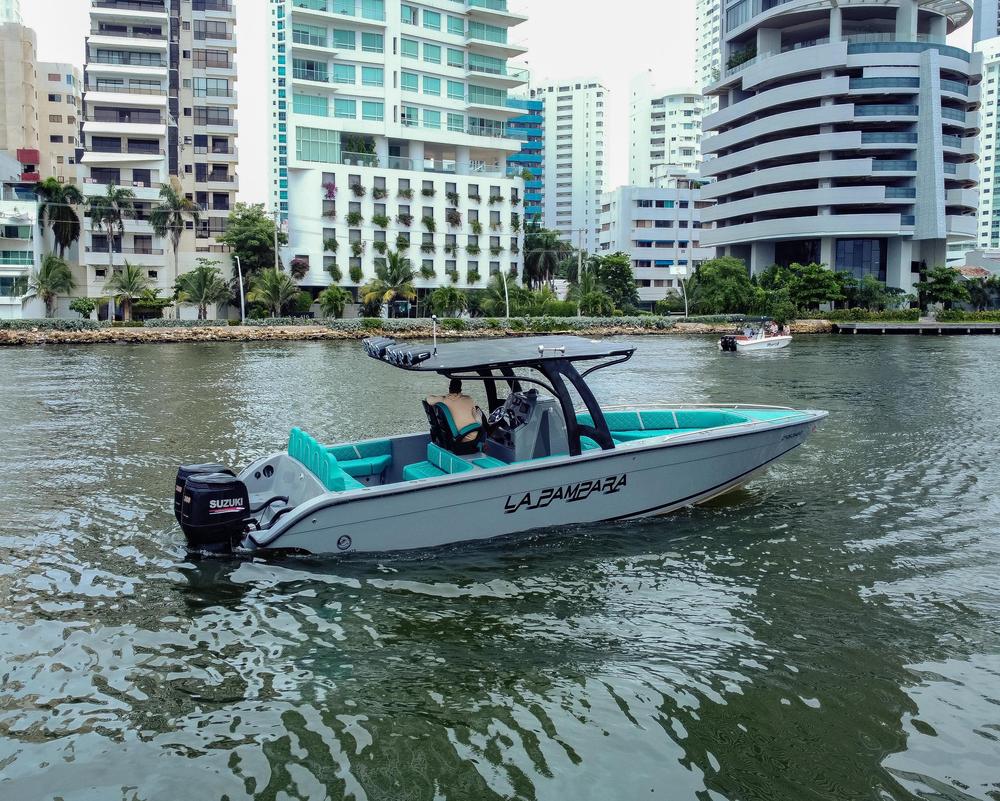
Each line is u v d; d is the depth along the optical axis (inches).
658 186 4955.7
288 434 631.8
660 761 195.2
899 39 3085.6
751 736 206.1
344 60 2674.7
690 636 264.2
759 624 273.7
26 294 2341.3
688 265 4517.7
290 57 2598.4
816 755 198.1
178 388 964.6
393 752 197.9
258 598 289.1
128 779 186.2
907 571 324.2
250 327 2255.2
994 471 500.4
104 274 2596.0
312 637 260.1
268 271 2487.7
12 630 262.5
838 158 3112.7
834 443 593.6
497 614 279.6
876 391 958.4
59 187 2463.1
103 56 2768.2
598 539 354.9
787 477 480.7
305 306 2541.8
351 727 208.5
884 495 441.1
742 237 3368.6
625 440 420.5
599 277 3294.8
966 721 213.0
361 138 2755.9
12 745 198.8
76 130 3344.0
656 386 1037.2
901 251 3100.4
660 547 348.2
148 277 2628.0
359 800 179.8
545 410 359.6
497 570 318.7
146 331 2098.9
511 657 248.2
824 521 390.3
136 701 220.4
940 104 2972.4
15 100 3011.8
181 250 2696.9
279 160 4901.6
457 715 215.0
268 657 246.4
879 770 191.9
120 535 360.2
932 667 243.0
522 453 355.6
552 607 286.2
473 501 336.2
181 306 2576.3
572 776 189.2
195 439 608.7
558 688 229.5
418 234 2822.3
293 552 322.7
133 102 2714.1
